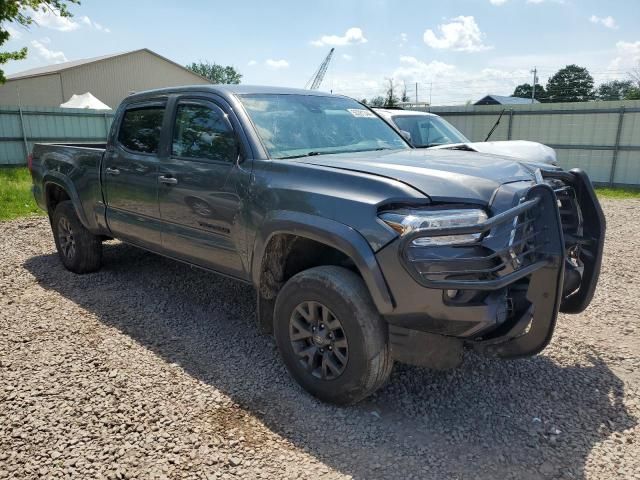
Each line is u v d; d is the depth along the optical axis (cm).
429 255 268
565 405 320
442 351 288
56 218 577
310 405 316
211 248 388
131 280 553
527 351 294
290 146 376
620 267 629
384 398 326
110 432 286
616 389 339
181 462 262
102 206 508
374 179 292
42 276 568
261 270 345
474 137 1848
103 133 2102
